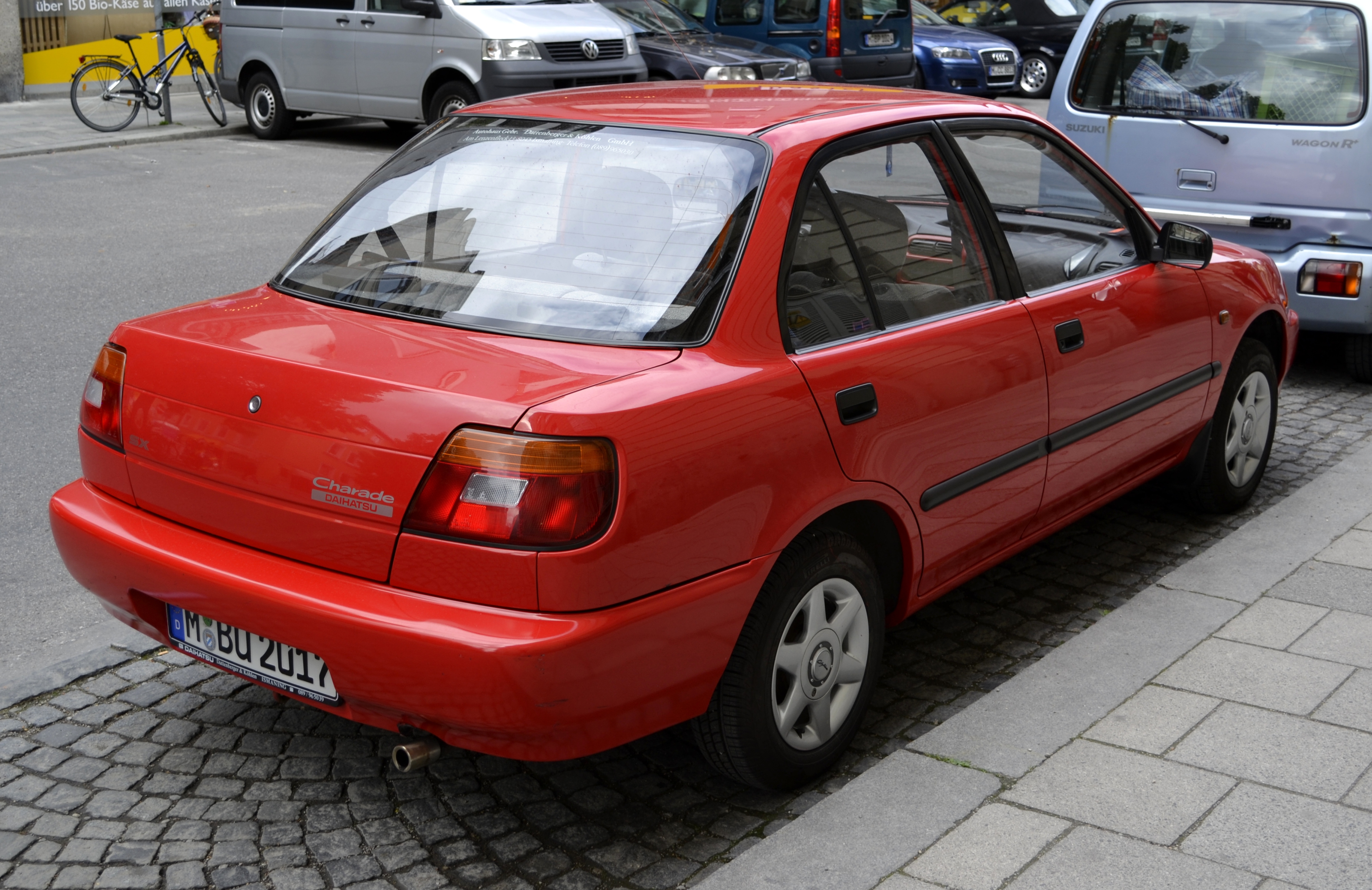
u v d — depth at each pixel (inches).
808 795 134.0
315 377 113.0
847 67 639.1
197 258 370.3
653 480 108.6
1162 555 197.9
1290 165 269.0
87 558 128.2
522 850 123.3
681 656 113.5
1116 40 289.0
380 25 557.9
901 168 144.5
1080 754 132.8
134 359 127.1
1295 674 150.1
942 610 179.6
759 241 125.5
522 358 115.5
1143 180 286.0
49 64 700.0
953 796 125.3
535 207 134.0
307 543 113.0
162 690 152.6
